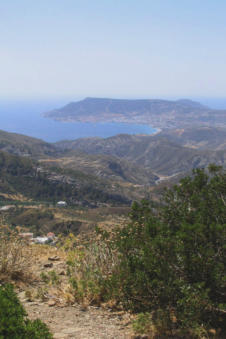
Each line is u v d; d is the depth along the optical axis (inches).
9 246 287.9
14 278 282.8
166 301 200.1
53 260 365.1
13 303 150.7
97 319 215.8
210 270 193.8
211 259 192.7
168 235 215.2
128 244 232.4
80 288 249.9
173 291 193.2
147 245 211.8
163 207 247.0
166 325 191.3
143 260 207.2
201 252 195.3
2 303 146.4
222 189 239.1
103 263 279.1
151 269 198.7
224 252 205.5
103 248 283.9
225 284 194.1
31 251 368.2
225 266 202.7
